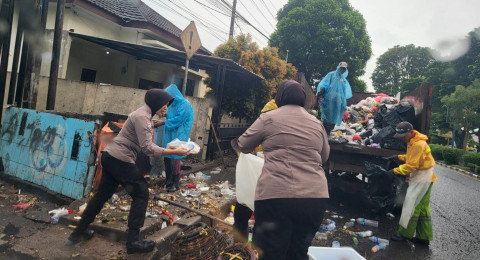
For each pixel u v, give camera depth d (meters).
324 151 2.79
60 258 3.18
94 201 3.40
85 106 9.03
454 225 6.36
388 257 4.34
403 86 48.12
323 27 22.56
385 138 6.20
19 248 3.28
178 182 5.54
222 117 10.31
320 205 2.42
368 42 24.23
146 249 3.27
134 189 3.26
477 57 31.27
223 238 3.12
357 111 9.63
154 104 3.39
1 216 4.04
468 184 13.87
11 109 5.59
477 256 4.63
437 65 39.97
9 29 6.23
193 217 4.30
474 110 26.70
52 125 4.95
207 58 8.90
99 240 3.58
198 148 3.50
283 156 2.46
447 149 26.00
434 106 39.31
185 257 2.80
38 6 6.30
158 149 3.24
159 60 12.15
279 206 2.36
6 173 5.44
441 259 4.42
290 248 2.51
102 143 4.76
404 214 4.84
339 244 4.55
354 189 7.01
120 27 12.98
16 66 6.57
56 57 6.46
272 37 24.25
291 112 2.64
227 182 6.44
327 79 7.45
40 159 5.03
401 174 4.98
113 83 13.85
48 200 4.71
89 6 11.14
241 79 11.66
